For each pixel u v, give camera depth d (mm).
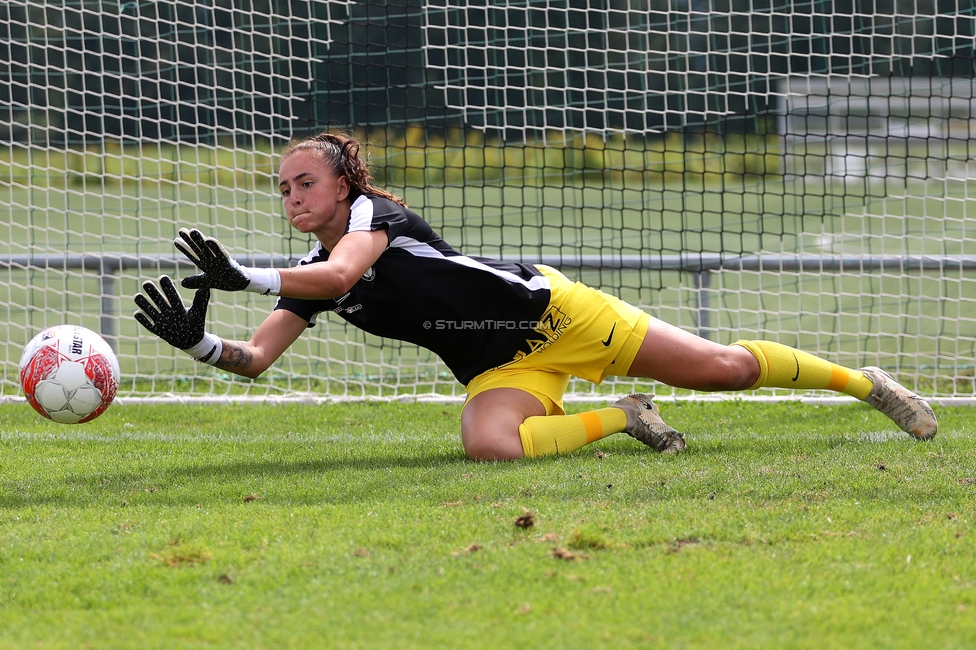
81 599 8609
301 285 12266
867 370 16219
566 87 26219
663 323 15188
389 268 13812
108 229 52312
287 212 14008
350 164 13898
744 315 34750
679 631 7730
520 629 7773
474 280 14047
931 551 9547
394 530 10242
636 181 66312
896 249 47406
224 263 11539
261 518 10859
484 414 14445
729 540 9945
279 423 19234
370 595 8477
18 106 24609
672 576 8867
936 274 42438
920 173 67250
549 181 67125
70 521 10938
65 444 16531
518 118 52375
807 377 15484
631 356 14820
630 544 9789
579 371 15023
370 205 13492
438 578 8844
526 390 14805
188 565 9320
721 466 13523
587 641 7555
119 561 9469
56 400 12805
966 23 41062
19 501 12102
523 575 8898
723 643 7520
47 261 24062
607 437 16438
